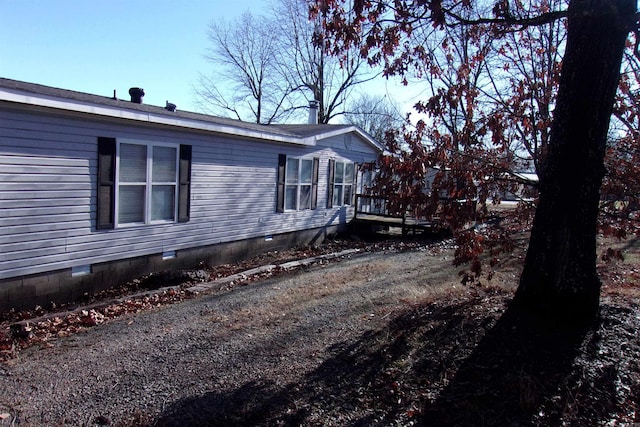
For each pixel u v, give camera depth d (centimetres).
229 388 398
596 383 352
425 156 482
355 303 618
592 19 401
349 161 1636
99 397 395
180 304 711
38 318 656
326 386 390
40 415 369
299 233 1390
